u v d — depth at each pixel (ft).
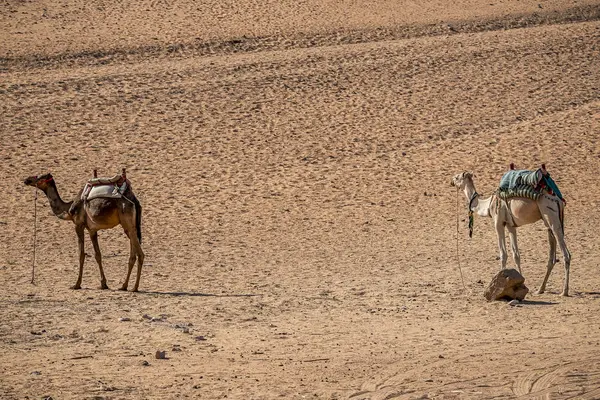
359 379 66.44
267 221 151.64
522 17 297.74
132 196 103.76
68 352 73.56
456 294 100.73
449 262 122.21
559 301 95.50
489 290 96.68
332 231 145.07
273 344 76.79
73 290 103.96
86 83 233.76
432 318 87.56
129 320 85.87
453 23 290.56
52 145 193.57
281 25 287.89
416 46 268.00
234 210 158.30
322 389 64.03
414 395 62.75
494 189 166.50
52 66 247.50
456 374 67.62
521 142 195.62
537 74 242.99
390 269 118.32
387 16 298.35
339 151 194.39
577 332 80.43
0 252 129.70
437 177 176.35
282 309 92.43
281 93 230.07
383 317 88.12
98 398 61.21
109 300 97.14
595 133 199.00
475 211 106.11
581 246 129.18
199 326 84.07
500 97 227.81
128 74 242.17
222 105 221.25
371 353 73.67
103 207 101.96
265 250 132.77
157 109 217.77
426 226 146.92
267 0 317.63
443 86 235.61
